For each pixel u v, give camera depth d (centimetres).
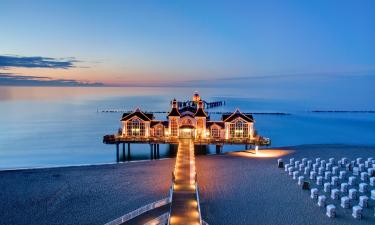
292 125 14050
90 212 3822
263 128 13125
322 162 5512
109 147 9306
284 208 3825
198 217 3319
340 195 4097
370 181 4531
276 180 4884
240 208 3831
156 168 5741
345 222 3459
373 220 3494
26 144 9762
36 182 4981
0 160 7844
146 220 3334
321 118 16950
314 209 3794
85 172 5525
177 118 7412
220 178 5028
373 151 7050
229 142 7212
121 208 3919
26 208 3972
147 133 7512
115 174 5381
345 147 7544
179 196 3847
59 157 8156
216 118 17188
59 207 3991
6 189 4669
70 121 15025
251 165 5828
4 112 18825
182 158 5566
